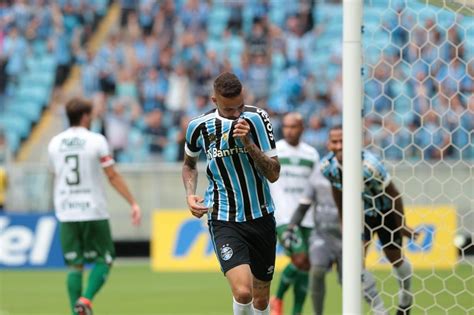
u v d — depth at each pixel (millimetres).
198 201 21188
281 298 32031
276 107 66625
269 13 73500
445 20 40344
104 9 73938
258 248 21672
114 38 71312
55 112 68688
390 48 61875
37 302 38844
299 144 33406
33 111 68812
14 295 41156
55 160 30250
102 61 69688
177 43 71188
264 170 20562
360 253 20547
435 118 57750
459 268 46562
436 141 57219
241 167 21141
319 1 73875
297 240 31281
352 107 20594
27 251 51844
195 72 68875
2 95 69562
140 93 67500
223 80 20484
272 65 69938
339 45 71438
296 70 69625
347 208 20594
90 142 30047
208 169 21594
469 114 55406
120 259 56344
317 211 30359
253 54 70625
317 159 33500
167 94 67250
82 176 30000
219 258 21234
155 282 46156
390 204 25797
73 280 30078
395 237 26234
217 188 21562
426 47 60594
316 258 30047
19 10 72938
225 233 21281
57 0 73688
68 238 30062
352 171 20578
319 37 72125
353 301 20469
